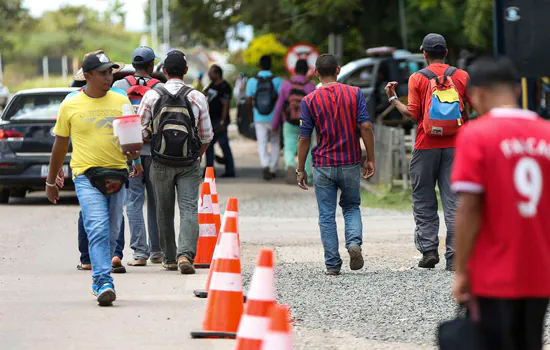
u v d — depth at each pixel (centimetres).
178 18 5819
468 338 955
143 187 2398
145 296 1986
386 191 3825
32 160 3725
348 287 2028
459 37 5288
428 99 2177
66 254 2592
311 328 1656
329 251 2189
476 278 960
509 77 980
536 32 2906
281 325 1006
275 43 6956
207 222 2423
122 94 1919
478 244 962
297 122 4281
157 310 1831
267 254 1259
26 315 1778
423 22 5219
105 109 1861
